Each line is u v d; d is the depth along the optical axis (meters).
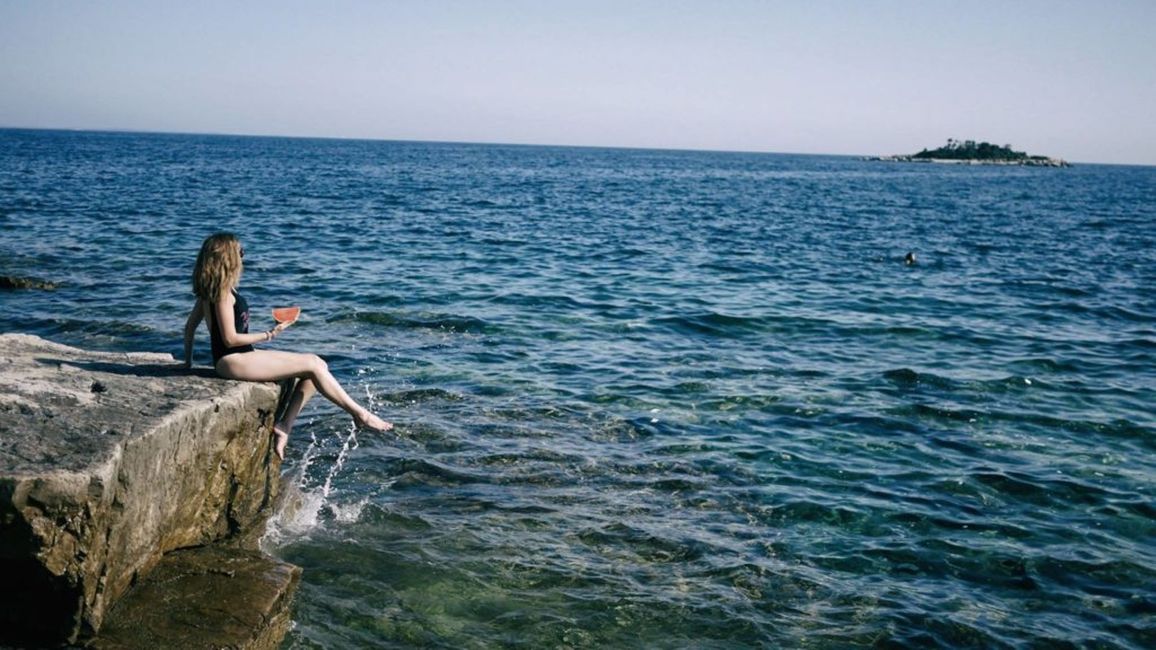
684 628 6.75
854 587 7.45
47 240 26.25
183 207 39.12
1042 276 25.81
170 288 19.11
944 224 44.41
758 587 7.40
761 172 136.75
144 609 5.68
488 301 19.11
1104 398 13.01
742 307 19.38
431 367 13.62
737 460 10.20
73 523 5.00
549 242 30.89
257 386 6.96
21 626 5.27
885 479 9.76
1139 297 22.28
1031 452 10.70
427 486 9.16
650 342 15.86
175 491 6.10
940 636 6.75
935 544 8.27
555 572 7.48
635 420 11.46
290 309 7.31
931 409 12.27
